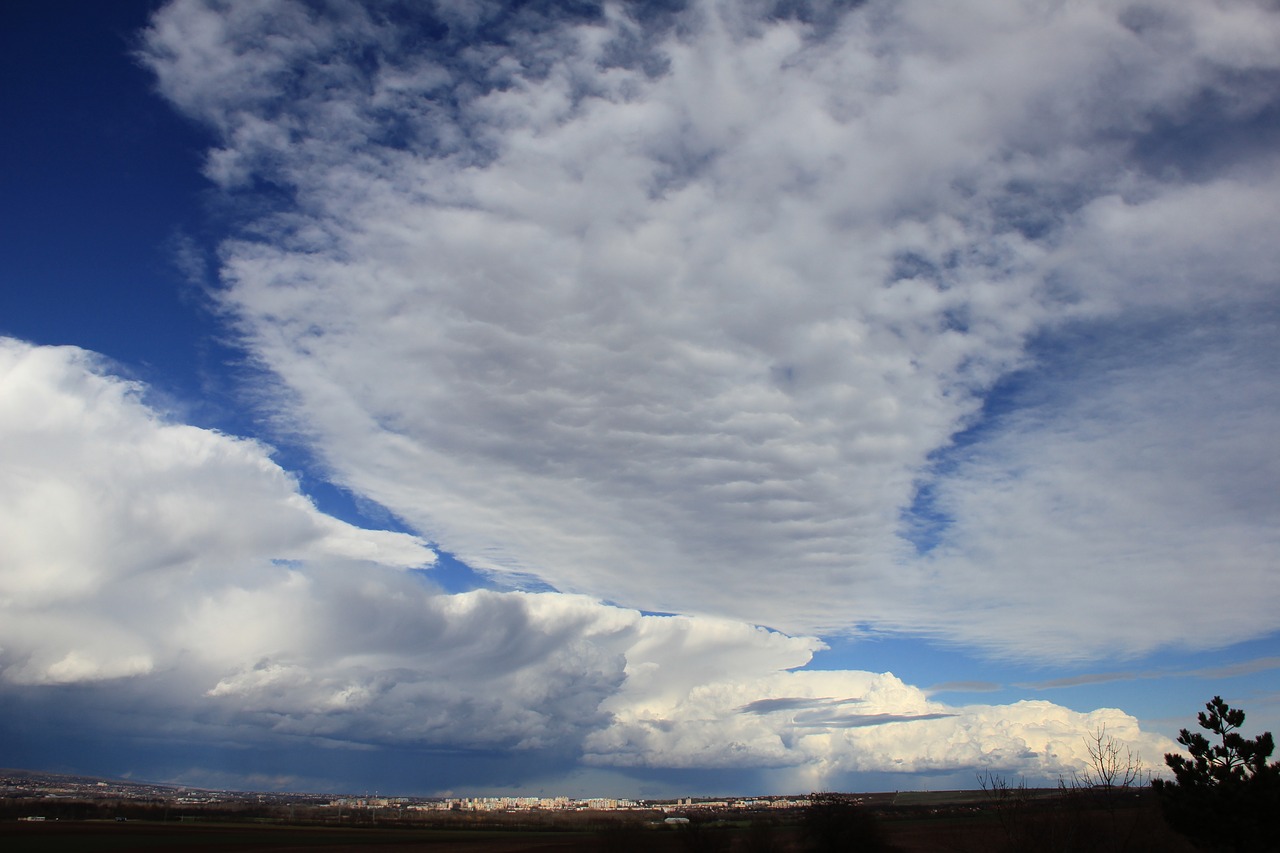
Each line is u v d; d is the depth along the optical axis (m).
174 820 170.75
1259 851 25.77
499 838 136.25
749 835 84.25
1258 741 26.91
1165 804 27.50
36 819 147.25
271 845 110.50
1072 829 26.31
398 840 129.50
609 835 88.50
